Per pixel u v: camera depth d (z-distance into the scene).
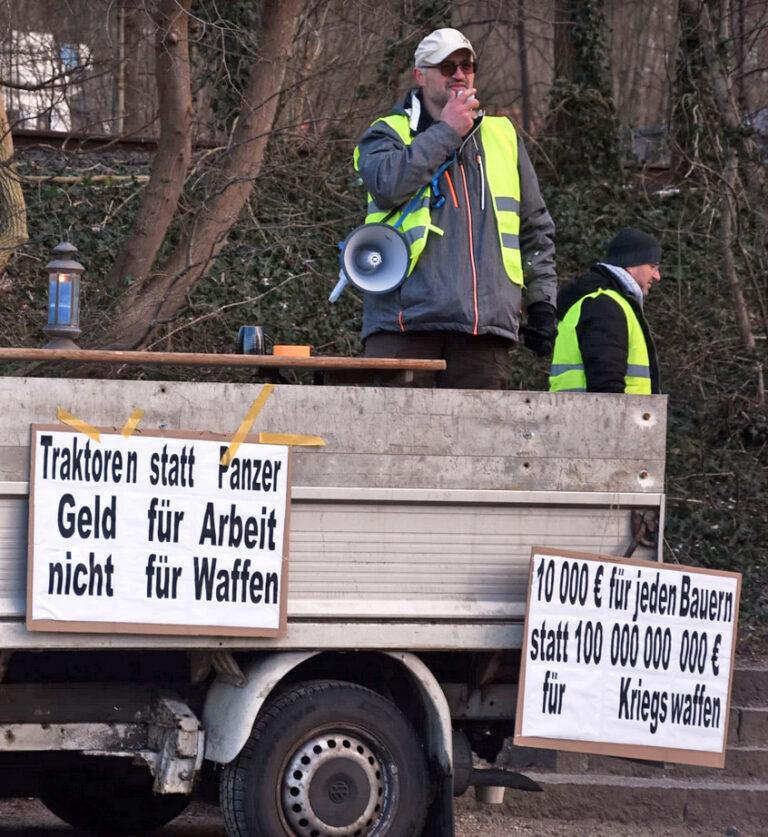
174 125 33.62
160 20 33.25
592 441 20.66
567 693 20.39
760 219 45.91
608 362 24.69
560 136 54.91
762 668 31.14
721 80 46.22
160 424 18.73
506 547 20.28
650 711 20.92
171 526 18.67
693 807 27.30
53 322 21.80
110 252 42.94
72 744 19.44
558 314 26.30
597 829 26.75
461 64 22.81
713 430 43.91
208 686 20.08
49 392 18.28
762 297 45.38
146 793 24.16
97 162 45.72
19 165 43.97
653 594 20.94
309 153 46.41
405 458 19.80
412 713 20.92
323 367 20.05
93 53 37.31
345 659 20.64
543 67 82.44
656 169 54.81
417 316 22.25
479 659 20.94
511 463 20.27
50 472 18.19
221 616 18.86
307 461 19.39
